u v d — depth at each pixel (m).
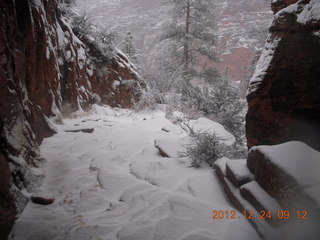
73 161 5.27
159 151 5.79
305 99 4.15
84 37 10.59
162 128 7.68
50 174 4.72
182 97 12.00
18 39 5.28
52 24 7.91
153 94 12.66
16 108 4.48
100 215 3.65
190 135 6.40
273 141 4.52
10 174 3.66
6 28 4.65
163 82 13.89
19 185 3.93
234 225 3.26
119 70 12.04
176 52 20.88
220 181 4.39
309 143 4.12
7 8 4.83
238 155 5.61
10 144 4.01
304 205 2.72
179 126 7.73
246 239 3.03
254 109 4.71
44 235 3.21
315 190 2.74
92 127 6.84
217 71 20.30
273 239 2.89
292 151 3.44
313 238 2.55
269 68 4.53
